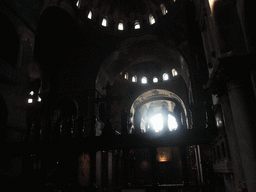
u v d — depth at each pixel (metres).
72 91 26.11
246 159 7.34
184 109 33.22
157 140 11.90
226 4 8.89
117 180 17.56
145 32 26.73
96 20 27.61
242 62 7.80
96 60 26.81
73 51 27.59
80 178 19.33
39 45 27.61
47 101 26.36
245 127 7.57
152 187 11.69
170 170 35.38
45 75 27.84
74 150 12.79
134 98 33.66
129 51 29.09
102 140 12.45
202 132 11.52
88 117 24.00
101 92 27.73
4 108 15.70
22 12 17.69
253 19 7.91
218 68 8.27
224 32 8.52
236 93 8.02
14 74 16.52
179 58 26.06
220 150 10.42
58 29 26.23
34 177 12.55
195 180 24.22
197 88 21.19
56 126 13.78
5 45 17.34
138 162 35.97
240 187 7.41
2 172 13.62
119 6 28.28
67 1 24.09
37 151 13.05
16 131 16.09
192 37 23.27
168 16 25.39
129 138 12.23
